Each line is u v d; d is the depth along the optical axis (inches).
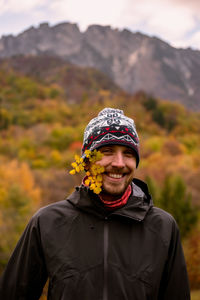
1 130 3068.4
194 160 2026.3
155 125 3602.4
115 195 56.6
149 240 55.9
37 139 2640.3
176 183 637.3
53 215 57.8
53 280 53.6
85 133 62.6
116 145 56.9
